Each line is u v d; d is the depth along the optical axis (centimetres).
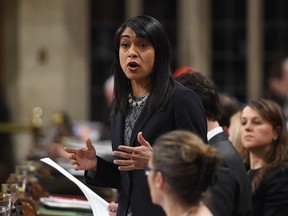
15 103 2502
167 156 591
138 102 771
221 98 1116
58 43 2470
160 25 755
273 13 2564
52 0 2461
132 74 750
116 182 811
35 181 1073
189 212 591
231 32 2584
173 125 743
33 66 2464
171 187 591
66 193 1188
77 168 795
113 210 802
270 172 922
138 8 2577
